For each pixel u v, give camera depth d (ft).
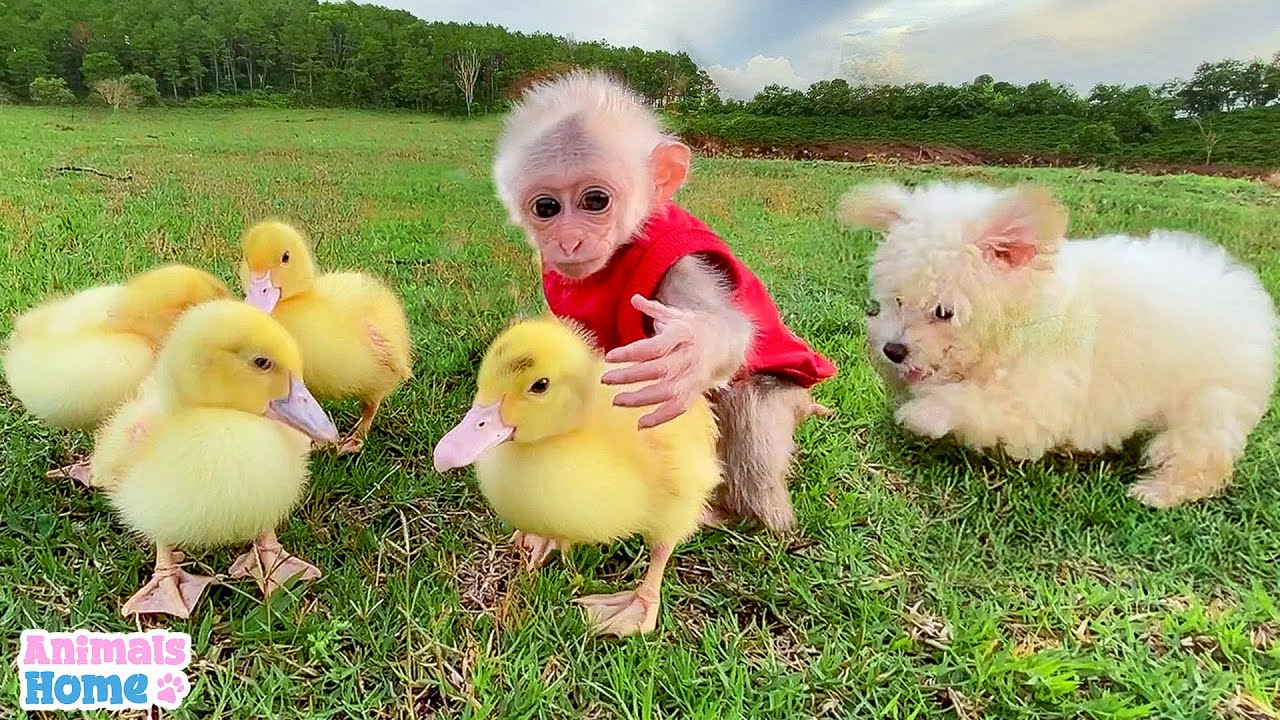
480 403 1.14
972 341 1.60
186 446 1.18
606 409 1.21
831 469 1.64
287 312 1.54
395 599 1.26
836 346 2.14
